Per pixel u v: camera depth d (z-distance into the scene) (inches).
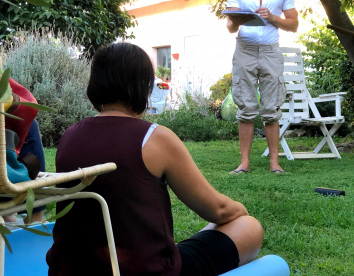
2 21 321.1
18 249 72.9
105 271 54.6
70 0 349.1
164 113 424.8
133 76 58.5
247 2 209.2
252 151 298.8
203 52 722.2
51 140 297.7
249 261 68.2
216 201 63.1
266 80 212.8
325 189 167.5
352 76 338.0
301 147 328.2
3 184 38.7
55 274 57.3
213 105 461.4
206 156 269.3
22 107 56.1
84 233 55.1
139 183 54.6
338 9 269.3
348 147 320.8
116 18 402.0
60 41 324.8
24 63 305.1
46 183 41.9
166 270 55.7
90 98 60.1
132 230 54.2
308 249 107.9
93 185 54.3
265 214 137.4
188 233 119.2
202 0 723.4
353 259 101.7
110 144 55.4
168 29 767.1
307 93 282.8
